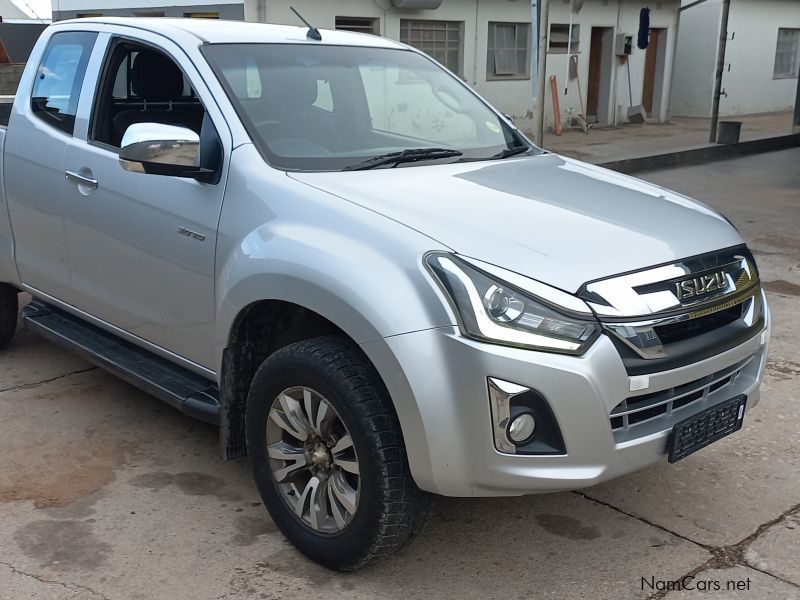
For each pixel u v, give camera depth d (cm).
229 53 358
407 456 263
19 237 442
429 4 1384
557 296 254
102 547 311
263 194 306
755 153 1591
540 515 339
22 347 526
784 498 353
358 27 1391
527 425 253
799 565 305
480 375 249
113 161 367
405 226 272
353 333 264
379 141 366
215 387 350
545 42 1050
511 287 254
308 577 295
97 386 466
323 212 288
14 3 2191
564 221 291
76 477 364
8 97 570
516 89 1634
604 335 256
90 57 399
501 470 254
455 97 421
